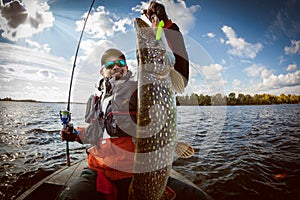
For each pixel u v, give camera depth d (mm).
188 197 2008
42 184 2535
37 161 5777
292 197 3684
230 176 4383
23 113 25203
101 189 1789
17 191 4035
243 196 3723
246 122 14219
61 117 2189
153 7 1760
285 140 8062
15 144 7742
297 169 4848
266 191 3873
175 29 1742
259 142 7645
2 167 5242
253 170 4711
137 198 1396
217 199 3641
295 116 19078
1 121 15492
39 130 10820
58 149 7035
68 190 1868
